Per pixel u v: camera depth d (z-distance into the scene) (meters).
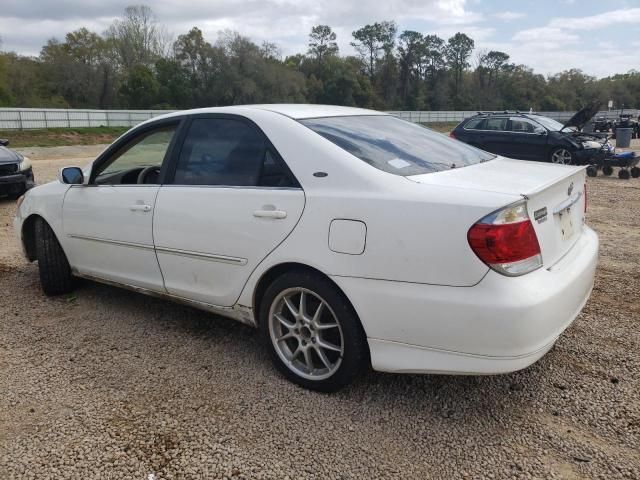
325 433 2.72
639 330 3.80
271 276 3.19
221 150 3.43
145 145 3.92
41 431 2.77
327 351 3.11
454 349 2.57
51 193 4.52
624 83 86.25
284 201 3.01
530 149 13.80
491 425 2.76
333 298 2.87
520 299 2.43
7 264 5.76
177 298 3.74
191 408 2.96
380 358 2.79
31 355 3.61
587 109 12.96
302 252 2.93
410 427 2.75
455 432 2.71
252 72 60.91
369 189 2.78
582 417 2.80
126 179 4.06
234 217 3.21
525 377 3.21
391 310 2.68
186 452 2.59
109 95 60.78
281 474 2.43
